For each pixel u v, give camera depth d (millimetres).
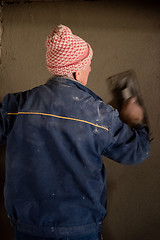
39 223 1047
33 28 1665
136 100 1386
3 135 1161
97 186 1098
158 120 1569
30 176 1057
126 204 1719
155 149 1601
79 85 1106
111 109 1115
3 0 1678
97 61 1615
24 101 1112
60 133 1040
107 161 1712
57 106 1058
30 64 1711
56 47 1036
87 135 1039
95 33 1586
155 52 1516
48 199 1045
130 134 1132
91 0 1554
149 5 1478
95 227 1100
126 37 1546
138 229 1726
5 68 1749
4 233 1876
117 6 1523
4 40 1717
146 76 1552
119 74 1575
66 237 1049
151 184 1655
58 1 1597
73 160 1049
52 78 1120
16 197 1069
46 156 1052
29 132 1062
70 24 1611
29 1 1643
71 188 1054
